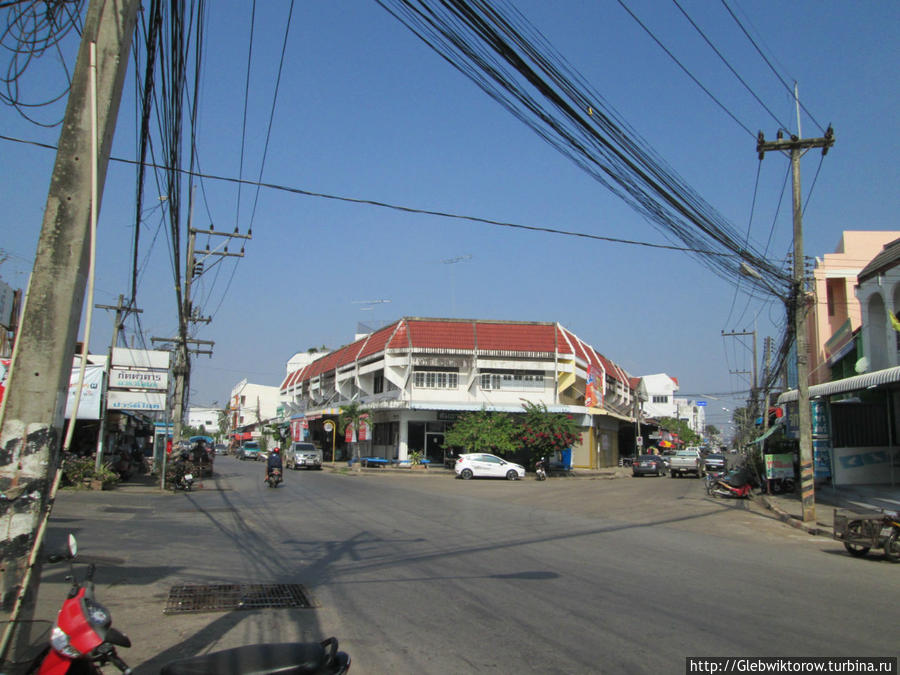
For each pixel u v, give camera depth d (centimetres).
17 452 435
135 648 599
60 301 452
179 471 2453
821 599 825
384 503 2034
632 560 1088
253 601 770
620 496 2555
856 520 1232
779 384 3959
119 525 1383
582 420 4538
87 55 474
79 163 464
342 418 4644
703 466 4528
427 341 4172
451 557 1080
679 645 610
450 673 535
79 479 2166
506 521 1622
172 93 752
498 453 3978
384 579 902
